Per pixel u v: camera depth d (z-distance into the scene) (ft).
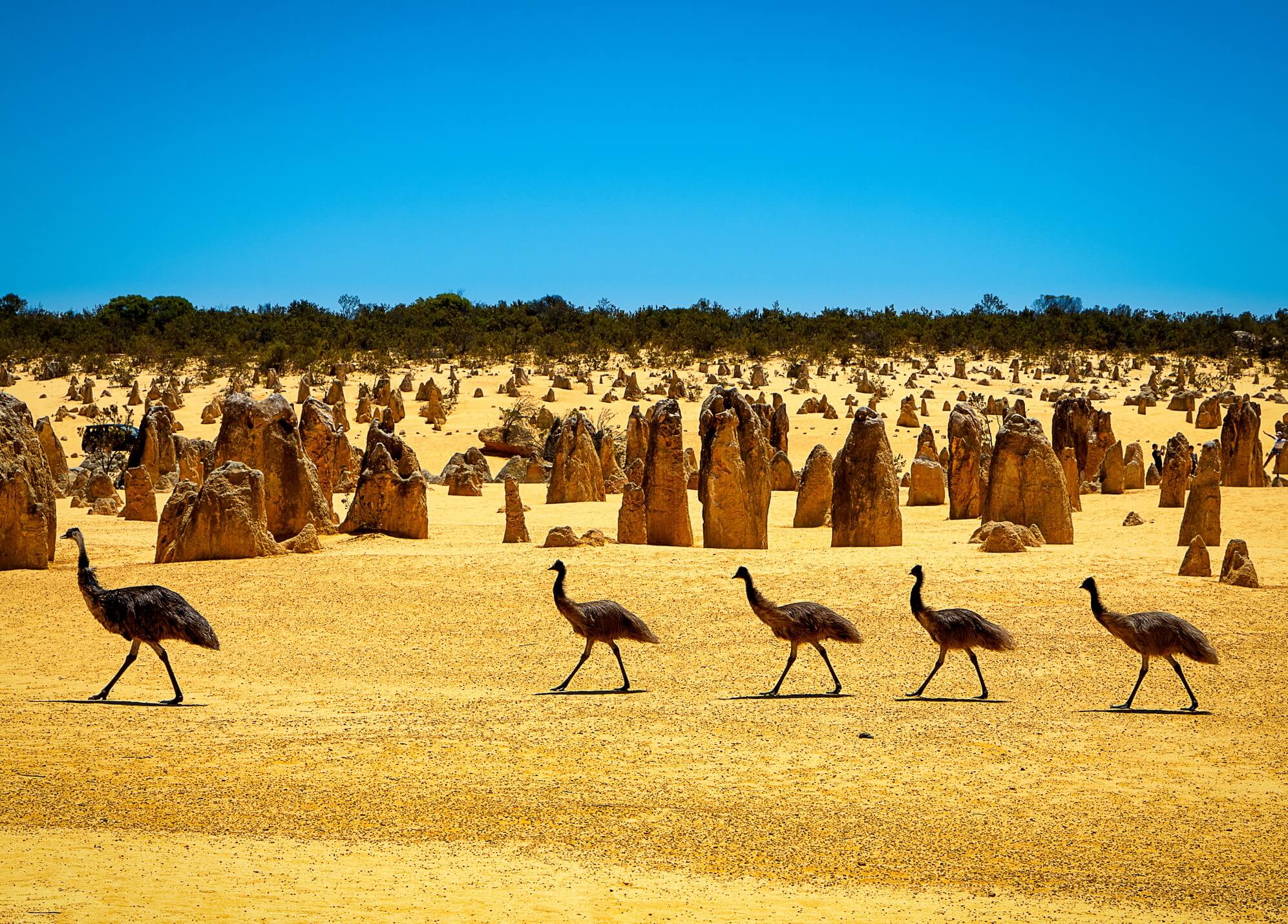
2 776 48.83
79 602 97.91
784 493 208.03
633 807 46.42
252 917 33.53
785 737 57.21
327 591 100.42
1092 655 77.15
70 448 289.33
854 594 95.40
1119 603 91.66
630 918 34.63
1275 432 291.99
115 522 159.94
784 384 381.60
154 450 211.41
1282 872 39.86
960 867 40.19
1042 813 46.11
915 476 179.83
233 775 50.01
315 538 120.57
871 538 124.88
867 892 37.63
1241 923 35.42
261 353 418.72
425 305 558.56
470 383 383.86
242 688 70.95
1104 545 128.57
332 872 38.42
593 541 122.11
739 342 443.32
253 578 105.50
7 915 32.78
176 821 43.75
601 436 229.86
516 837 42.83
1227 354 433.89
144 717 61.31
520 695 68.49
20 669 76.84
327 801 46.78
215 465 130.82
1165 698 66.23
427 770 51.37
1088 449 220.64
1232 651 77.92
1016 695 67.36
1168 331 463.83
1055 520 129.70
